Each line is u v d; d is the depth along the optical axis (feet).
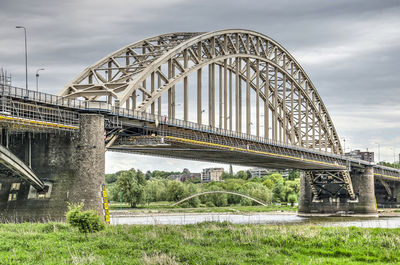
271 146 334.85
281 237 148.46
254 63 374.22
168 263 110.83
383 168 502.38
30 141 189.98
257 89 361.30
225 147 277.44
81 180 184.75
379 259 129.49
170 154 303.27
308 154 379.55
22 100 172.76
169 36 293.23
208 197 600.80
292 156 352.28
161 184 631.56
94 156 188.44
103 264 107.24
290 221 353.92
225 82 315.99
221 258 117.39
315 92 443.32
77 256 112.57
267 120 369.09
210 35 296.51
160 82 267.80
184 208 526.16
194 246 135.13
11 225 157.69
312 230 165.58
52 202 183.83
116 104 215.31
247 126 343.26
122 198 511.40
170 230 161.38
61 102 187.01
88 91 223.92
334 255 134.10
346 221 358.43
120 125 213.87
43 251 119.85
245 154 308.40
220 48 316.81
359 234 161.58
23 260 110.11
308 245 142.61
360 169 451.12
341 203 443.32
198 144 253.65
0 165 184.55
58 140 188.75
